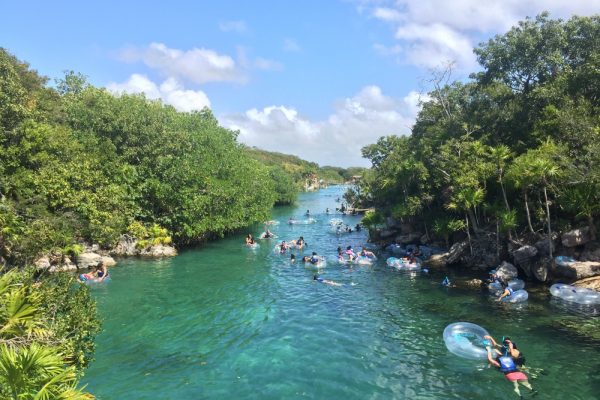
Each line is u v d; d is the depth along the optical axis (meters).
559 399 10.93
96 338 15.21
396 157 45.50
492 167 25.56
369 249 35.69
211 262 29.75
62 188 25.92
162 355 13.79
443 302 19.70
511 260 24.86
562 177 22.12
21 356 6.06
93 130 32.62
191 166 35.22
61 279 12.45
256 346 14.60
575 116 23.67
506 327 16.17
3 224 20.66
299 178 150.88
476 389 11.52
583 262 20.92
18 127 25.62
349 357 13.70
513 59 29.56
